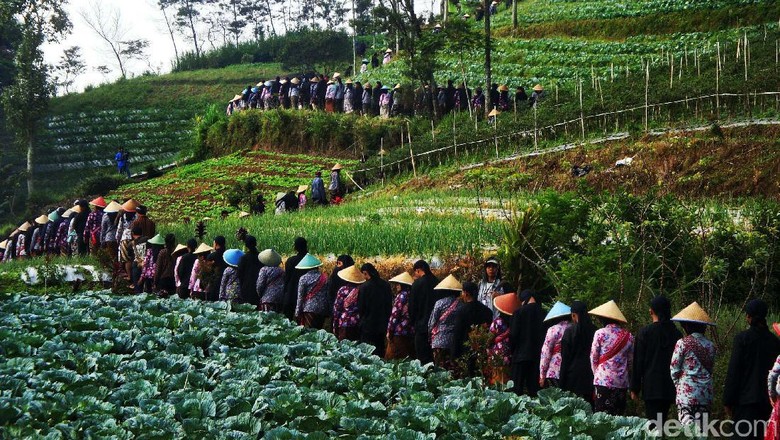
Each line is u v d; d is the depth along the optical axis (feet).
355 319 51.03
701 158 92.58
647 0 204.64
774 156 87.20
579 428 33.14
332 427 34.83
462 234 67.51
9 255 103.09
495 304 42.73
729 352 45.16
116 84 276.41
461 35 143.02
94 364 41.68
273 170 149.48
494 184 103.09
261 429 33.94
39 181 208.33
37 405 34.71
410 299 47.73
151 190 151.33
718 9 187.93
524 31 212.64
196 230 83.15
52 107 253.03
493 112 129.49
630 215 57.36
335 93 163.53
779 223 56.85
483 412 35.37
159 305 56.85
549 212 58.65
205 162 164.96
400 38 152.56
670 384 35.81
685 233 56.39
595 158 101.60
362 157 135.64
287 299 56.13
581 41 196.34
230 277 60.03
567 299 52.01
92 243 83.92
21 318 51.67
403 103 151.64
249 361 41.88
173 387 39.22
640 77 130.41
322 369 41.37
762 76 104.06
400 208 90.74
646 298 52.26
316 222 84.64
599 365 37.27
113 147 226.38
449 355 45.21
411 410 35.40
